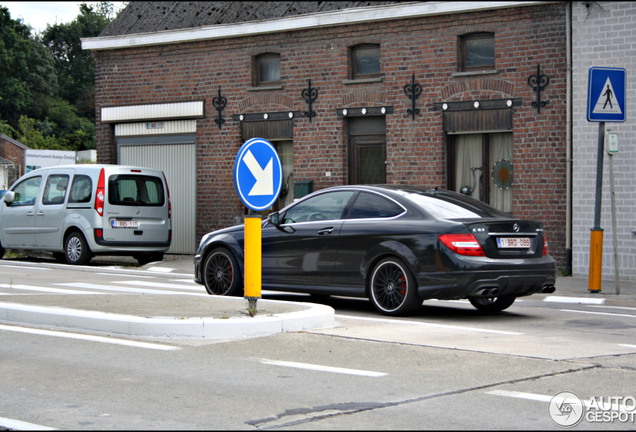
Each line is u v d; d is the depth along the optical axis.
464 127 16.53
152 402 5.31
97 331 8.12
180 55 20.06
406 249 9.12
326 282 9.85
